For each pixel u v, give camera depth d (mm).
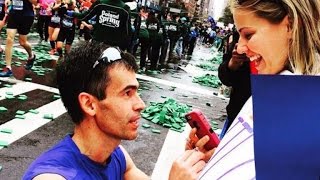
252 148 766
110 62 1340
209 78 13641
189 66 17938
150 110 6871
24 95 6500
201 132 1201
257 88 658
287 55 885
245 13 885
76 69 1358
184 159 1052
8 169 3719
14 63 9305
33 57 8859
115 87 1338
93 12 6926
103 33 6902
